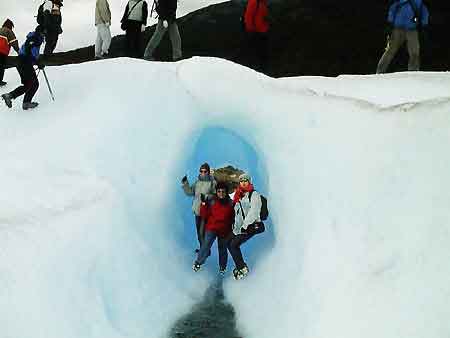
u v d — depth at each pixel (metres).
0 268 5.51
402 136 6.08
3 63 9.66
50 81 9.09
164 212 7.01
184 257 6.80
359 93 7.26
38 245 5.78
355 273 5.31
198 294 6.38
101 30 11.15
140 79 8.34
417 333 4.49
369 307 4.95
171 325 5.86
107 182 6.68
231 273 6.67
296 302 5.59
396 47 8.85
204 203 6.80
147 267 6.26
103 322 5.49
